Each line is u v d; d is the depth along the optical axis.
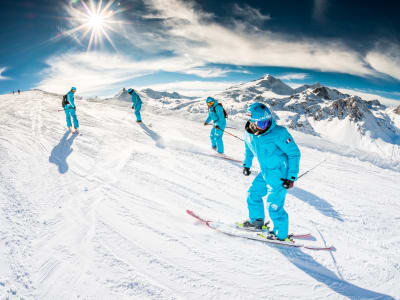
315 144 9.79
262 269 2.65
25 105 14.20
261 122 2.67
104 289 2.23
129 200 3.93
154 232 3.15
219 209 3.92
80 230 3.08
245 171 3.47
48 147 6.45
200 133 9.75
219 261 2.72
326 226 3.67
